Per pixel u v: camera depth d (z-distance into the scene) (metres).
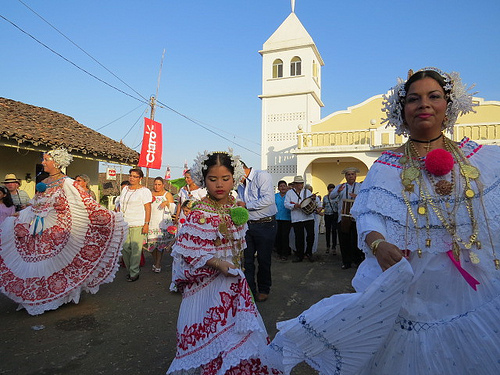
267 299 5.20
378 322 1.55
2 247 4.70
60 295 4.57
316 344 1.65
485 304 1.57
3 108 11.45
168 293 5.52
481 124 13.86
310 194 8.37
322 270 7.27
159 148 14.44
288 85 22.08
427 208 1.65
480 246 1.58
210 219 2.44
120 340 3.79
